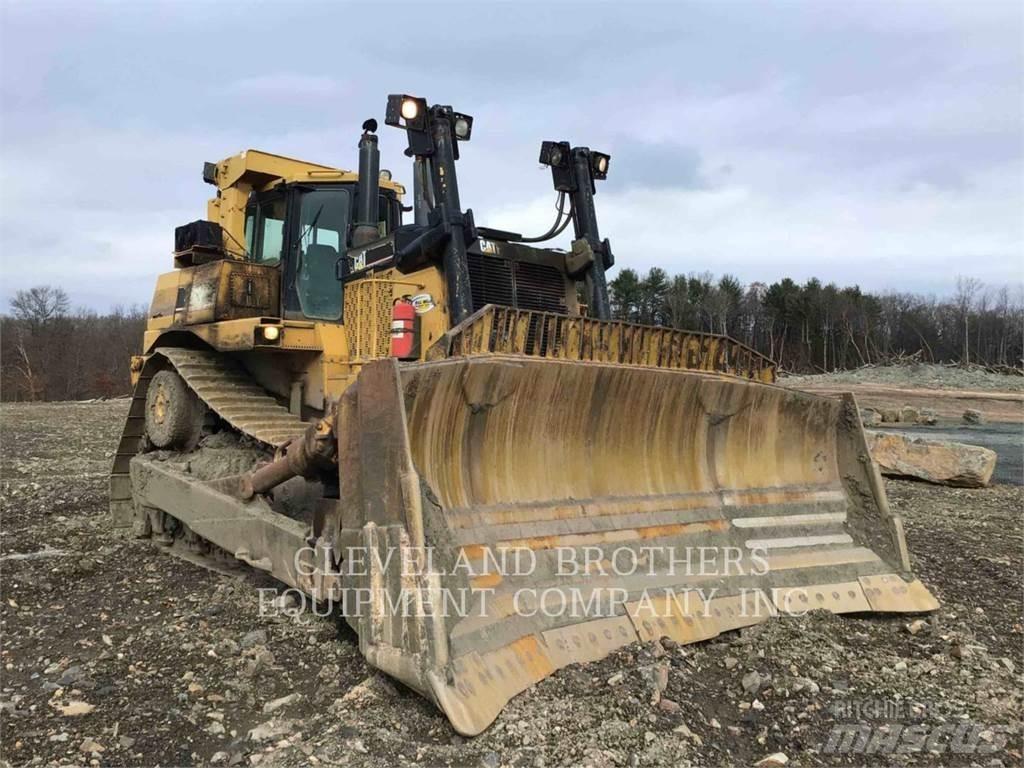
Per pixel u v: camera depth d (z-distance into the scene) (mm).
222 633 4562
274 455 5285
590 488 4500
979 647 4422
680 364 5039
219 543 5371
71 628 4754
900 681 3912
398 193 7582
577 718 3238
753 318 66812
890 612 4859
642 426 4777
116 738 3342
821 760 3148
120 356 60875
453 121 5371
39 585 5605
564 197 6191
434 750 3043
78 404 33531
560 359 4312
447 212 5195
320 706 3598
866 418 22734
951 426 22250
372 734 3199
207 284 6477
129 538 7035
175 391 6719
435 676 3139
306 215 6434
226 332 6031
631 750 3074
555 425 4406
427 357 4035
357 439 3773
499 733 3127
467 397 3955
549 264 5934
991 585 5875
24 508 8586
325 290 6414
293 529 4527
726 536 4785
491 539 3863
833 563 4992
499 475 4160
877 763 3146
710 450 5094
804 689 3715
